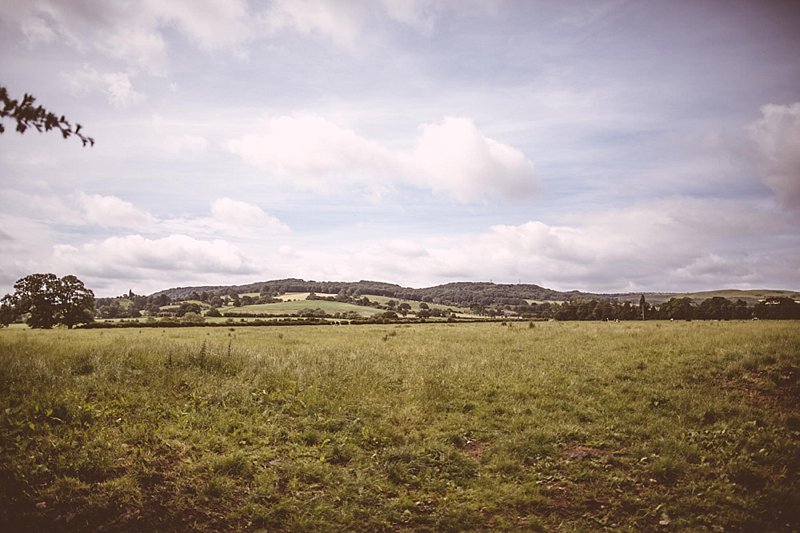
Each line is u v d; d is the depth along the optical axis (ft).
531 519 18.63
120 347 46.44
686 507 19.52
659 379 38.06
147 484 20.10
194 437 24.75
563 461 23.76
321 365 43.01
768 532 17.97
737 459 23.47
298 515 18.54
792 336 50.19
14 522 16.81
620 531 17.98
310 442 25.59
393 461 23.39
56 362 37.27
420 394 34.42
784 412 30.19
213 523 17.94
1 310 189.37
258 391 33.14
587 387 36.40
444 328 118.83
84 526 17.16
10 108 13.23
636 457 24.08
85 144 14.20
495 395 34.99
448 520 18.43
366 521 18.43
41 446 22.16
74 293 195.52
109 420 26.20
